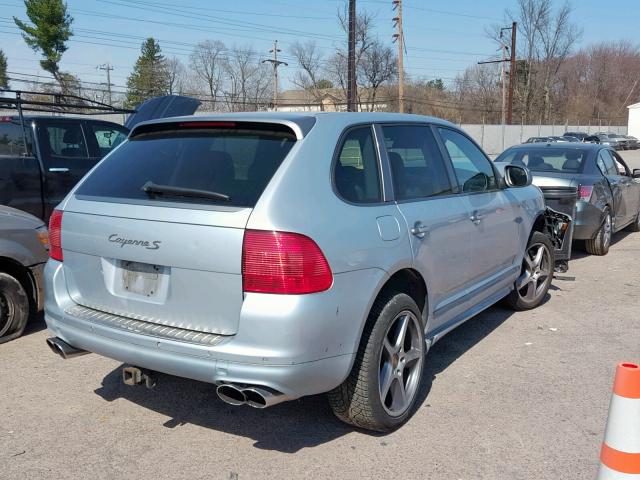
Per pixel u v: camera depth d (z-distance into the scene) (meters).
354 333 3.25
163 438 3.65
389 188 3.78
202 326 3.16
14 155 7.02
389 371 3.62
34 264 5.32
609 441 2.25
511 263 5.49
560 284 7.41
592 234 8.82
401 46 39.72
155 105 10.20
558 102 78.12
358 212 3.41
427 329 4.09
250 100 53.41
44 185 7.17
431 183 4.25
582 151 9.21
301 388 3.05
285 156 3.28
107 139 8.24
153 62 55.88
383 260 3.45
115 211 3.42
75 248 3.61
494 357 4.94
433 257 4.00
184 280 3.17
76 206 3.65
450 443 3.57
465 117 67.81
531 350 5.10
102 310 3.55
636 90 87.94
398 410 3.71
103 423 3.82
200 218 3.11
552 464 3.35
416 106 62.00
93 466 3.34
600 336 5.46
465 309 4.71
